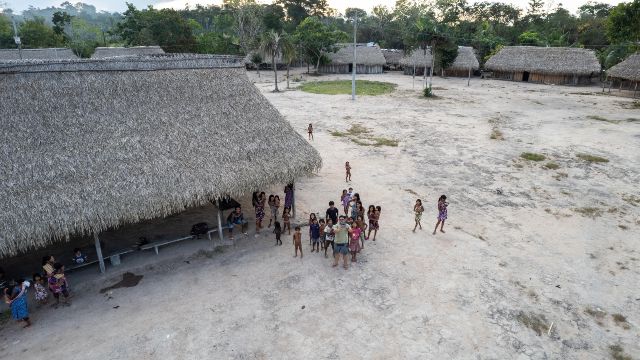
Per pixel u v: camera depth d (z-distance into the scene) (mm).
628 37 49750
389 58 80375
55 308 11859
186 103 14828
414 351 10164
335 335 10711
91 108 13250
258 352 10148
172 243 15500
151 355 10055
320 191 20406
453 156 25969
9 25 75938
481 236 16109
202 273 13578
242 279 13219
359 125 33812
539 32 81125
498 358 10008
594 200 19641
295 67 84312
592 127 33344
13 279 12805
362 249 15016
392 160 25125
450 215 17891
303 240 15898
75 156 12297
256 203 15945
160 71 15039
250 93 16375
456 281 13078
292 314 11523
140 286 12875
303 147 16125
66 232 11391
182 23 71562
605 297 12508
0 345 10406
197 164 13688
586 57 56625
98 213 11805
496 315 11531
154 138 13602
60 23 84188
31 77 12844
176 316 11461
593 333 10977
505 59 63844
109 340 10555
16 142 11797
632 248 15414
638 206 19016
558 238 16062
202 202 13484
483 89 55031
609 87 53375
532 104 43719
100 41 91938
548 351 10289
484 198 19734
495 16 94500
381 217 17656
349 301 12086
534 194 20297
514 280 13227
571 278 13438
